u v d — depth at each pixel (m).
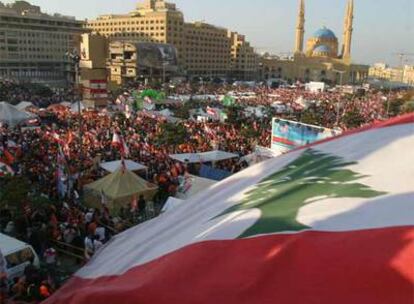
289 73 186.25
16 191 17.08
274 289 1.89
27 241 15.00
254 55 187.12
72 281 3.58
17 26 141.12
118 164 23.77
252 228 2.57
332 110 59.72
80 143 26.44
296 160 4.23
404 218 2.17
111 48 131.12
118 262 3.33
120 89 82.81
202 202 4.08
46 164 23.75
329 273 1.87
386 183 2.79
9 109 37.75
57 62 154.38
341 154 3.88
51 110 45.75
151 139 32.38
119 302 2.21
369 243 1.98
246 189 3.78
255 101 68.06
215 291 2.00
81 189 21.02
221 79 158.38
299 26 196.50
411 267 1.74
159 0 189.12
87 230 15.34
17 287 11.15
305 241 2.15
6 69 137.62
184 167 23.97
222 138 33.53
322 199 2.75
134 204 18.31
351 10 191.62
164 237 3.42
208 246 2.50
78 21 163.62
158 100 57.59
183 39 158.25
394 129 4.25
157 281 2.24
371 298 1.67
